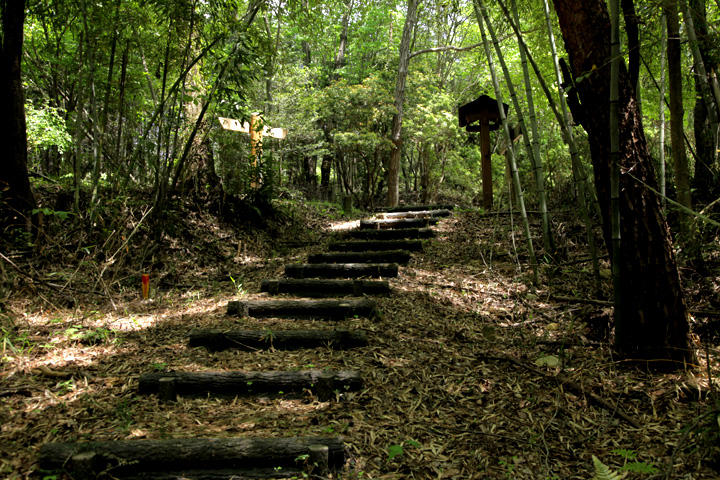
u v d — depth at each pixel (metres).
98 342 3.54
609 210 3.12
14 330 3.53
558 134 8.11
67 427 2.43
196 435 2.41
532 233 5.71
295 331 3.56
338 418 2.62
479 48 12.07
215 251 6.12
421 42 15.09
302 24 6.74
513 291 4.54
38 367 3.01
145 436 2.37
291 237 7.35
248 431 2.46
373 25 15.05
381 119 11.03
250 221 7.16
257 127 6.85
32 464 2.13
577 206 6.00
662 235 2.99
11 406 2.57
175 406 2.74
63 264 4.76
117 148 5.85
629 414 2.65
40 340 3.42
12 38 4.45
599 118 3.06
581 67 3.10
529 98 4.82
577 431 2.54
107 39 5.56
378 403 2.78
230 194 7.00
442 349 3.50
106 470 2.13
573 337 3.57
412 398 2.85
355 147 10.88
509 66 10.65
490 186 7.85
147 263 5.37
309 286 4.72
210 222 6.43
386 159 12.27
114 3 5.32
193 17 5.36
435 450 2.38
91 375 2.99
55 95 7.51
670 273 2.97
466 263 5.38
